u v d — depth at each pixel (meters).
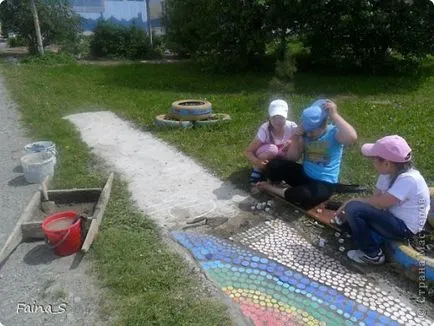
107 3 24.83
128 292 3.10
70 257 3.54
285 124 4.65
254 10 12.91
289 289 3.16
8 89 10.59
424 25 12.63
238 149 5.94
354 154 5.68
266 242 3.74
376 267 3.39
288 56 10.43
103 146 6.29
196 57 14.86
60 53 17.22
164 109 8.43
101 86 11.34
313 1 12.47
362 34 13.07
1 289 3.20
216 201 4.47
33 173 4.97
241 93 10.44
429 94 10.31
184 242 3.72
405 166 3.23
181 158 5.69
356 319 2.88
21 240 3.73
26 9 16.91
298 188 4.14
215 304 2.97
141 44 19.09
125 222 4.04
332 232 3.85
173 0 16.36
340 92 10.59
